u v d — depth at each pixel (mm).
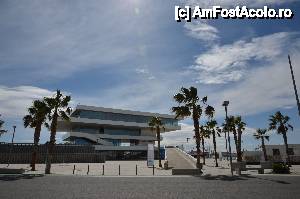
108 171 34312
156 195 15266
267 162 35375
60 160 57594
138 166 45906
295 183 20547
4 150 53719
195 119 33812
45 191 16734
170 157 51188
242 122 50969
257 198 14180
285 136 55562
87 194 15664
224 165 53125
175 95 34719
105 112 83750
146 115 89812
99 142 79000
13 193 15812
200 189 17562
